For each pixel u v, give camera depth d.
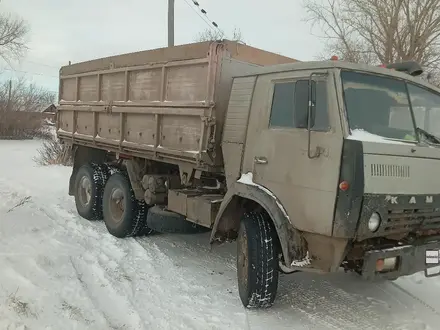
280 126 4.70
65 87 9.55
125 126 7.24
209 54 5.45
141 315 4.54
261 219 4.82
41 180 13.81
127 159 7.43
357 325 4.57
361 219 3.91
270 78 4.90
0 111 36.41
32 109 39.44
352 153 3.91
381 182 3.94
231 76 5.61
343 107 4.10
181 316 4.57
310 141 4.24
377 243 4.29
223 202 5.18
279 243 4.75
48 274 5.33
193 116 5.72
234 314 4.70
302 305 5.02
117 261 6.16
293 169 4.42
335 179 4.01
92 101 8.25
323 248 4.24
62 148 18.70
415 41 15.20
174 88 6.09
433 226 4.37
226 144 5.40
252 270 4.65
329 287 5.57
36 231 7.25
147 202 6.79
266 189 4.71
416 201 4.12
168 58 6.18
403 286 5.67
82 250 6.50
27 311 4.19
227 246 7.14
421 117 4.64
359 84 4.32
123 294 5.04
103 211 7.84
